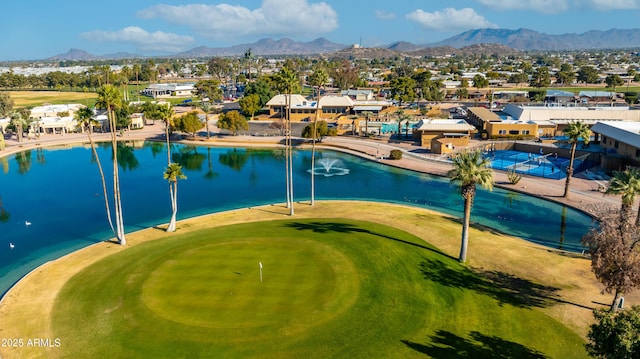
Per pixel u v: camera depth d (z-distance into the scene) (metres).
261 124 164.62
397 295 41.62
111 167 110.94
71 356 34.12
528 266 48.56
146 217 73.00
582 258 51.38
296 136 140.25
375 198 81.88
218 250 52.56
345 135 139.75
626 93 188.12
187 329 36.72
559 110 132.75
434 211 70.62
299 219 65.44
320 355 33.59
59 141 139.50
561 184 84.56
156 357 33.66
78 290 44.06
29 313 40.19
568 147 106.88
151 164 114.38
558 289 43.50
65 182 96.81
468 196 47.41
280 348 34.34
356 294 41.75
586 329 36.75
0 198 85.62
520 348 34.41
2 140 126.81
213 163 114.69
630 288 35.72
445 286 43.50
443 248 53.12
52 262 52.00
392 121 155.62
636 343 26.16
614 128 97.56
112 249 55.44
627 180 51.94
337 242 54.12
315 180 95.31
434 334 36.03
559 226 66.00
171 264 48.91
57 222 71.94
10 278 52.75
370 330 36.44
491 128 125.62
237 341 35.16
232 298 41.22
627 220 38.66
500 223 67.50
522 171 94.81
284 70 74.19
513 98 198.75
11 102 181.75
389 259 49.06
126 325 37.59
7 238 65.62
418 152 114.88
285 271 46.47
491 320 38.00
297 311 39.00
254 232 59.03
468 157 47.94
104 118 156.38
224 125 138.12
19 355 34.31
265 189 89.62
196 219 68.00
